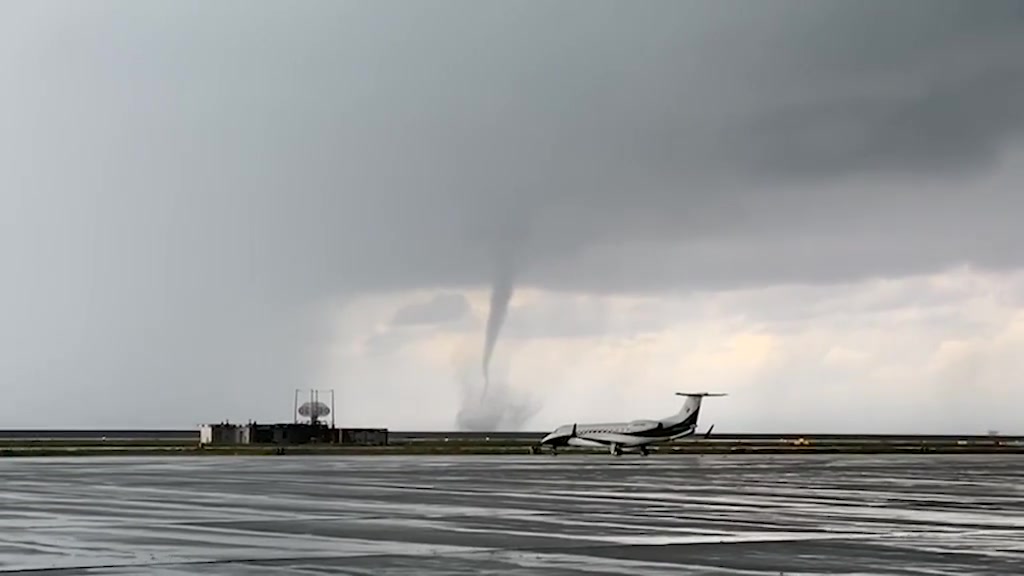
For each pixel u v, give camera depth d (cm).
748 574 3033
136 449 19038
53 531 4150
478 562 3262
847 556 3441
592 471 10312
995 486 7825
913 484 8069
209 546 3656
